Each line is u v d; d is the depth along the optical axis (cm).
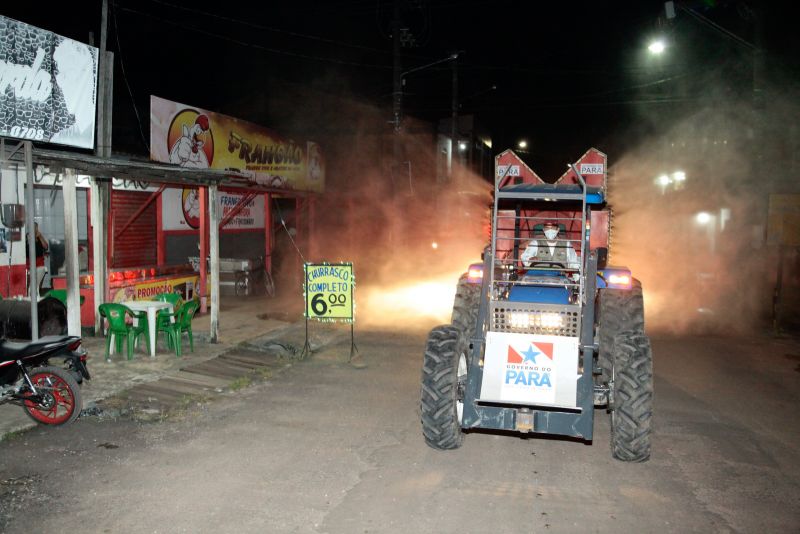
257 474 540
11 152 782
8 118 821
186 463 562
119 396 748
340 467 557
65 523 455
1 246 1034
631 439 530
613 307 701
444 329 590
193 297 1298
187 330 970
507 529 454
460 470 555
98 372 845
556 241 655
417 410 720
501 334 546
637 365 538
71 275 884
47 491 504
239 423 668
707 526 461
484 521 466
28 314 867
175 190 1511
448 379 558
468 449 603
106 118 1104
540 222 736
